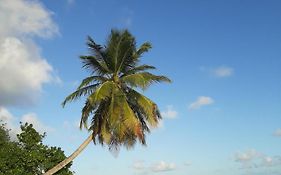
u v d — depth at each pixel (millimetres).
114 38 28656
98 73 29312
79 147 28281
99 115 28062
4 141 34438
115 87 27875
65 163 28281
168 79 28172
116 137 27266
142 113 28438
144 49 29078
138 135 26188
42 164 32625
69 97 27969
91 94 26797
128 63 29125
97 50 28938
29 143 32625
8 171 30422
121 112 26641
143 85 27203
